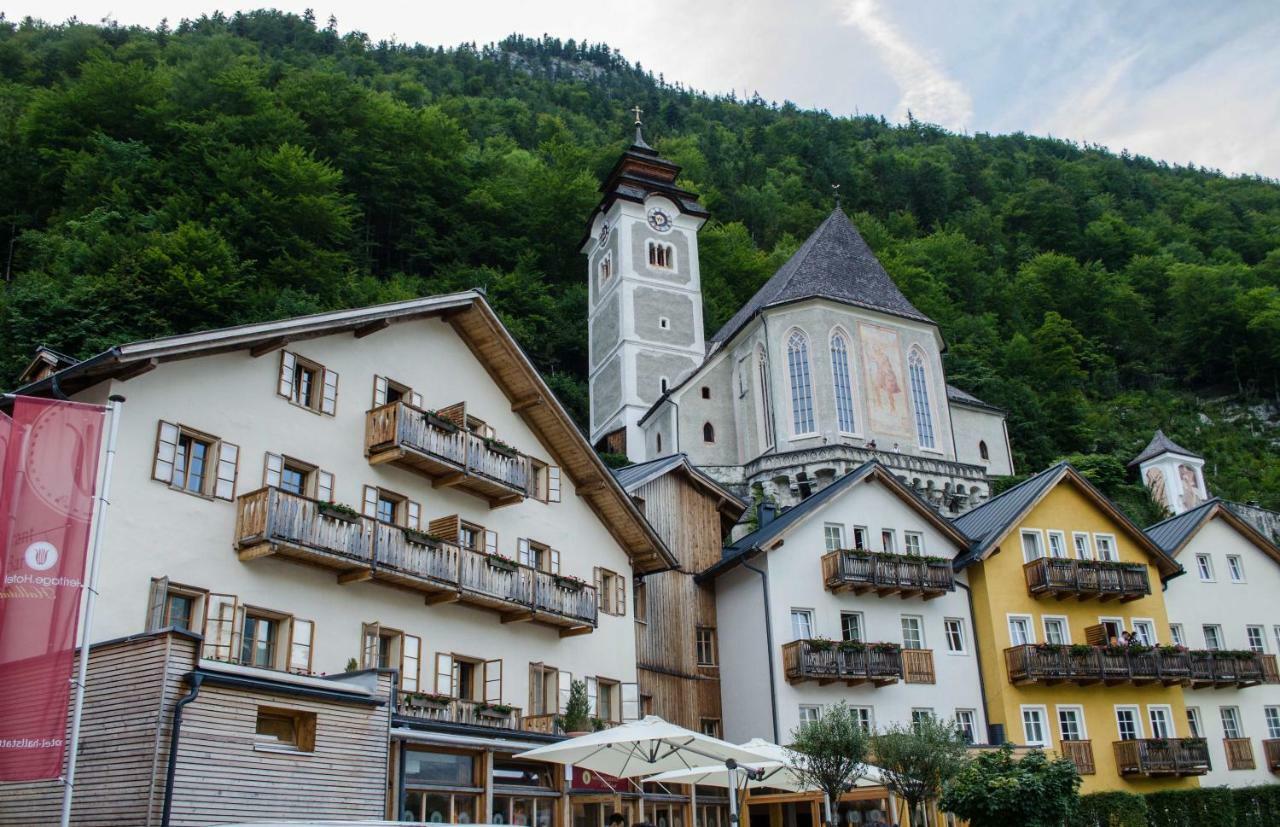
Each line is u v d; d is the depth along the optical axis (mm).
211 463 21219
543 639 28297
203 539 20500
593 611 28891
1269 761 39562
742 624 34688
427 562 24047
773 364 59688
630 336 73688
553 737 24125
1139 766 35062
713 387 66000
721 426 65250
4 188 66875
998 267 124562
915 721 25406
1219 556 43219
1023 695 35406
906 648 35094
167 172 68188
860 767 23047
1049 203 139625
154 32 107500
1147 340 115938
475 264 88875
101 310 50438
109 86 71812
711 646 35719
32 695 13664
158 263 53688
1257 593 43156
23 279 54406
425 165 89812
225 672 16406
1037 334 103438
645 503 35344
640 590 34125
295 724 17859
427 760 21188
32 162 68000
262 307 57250
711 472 58750
